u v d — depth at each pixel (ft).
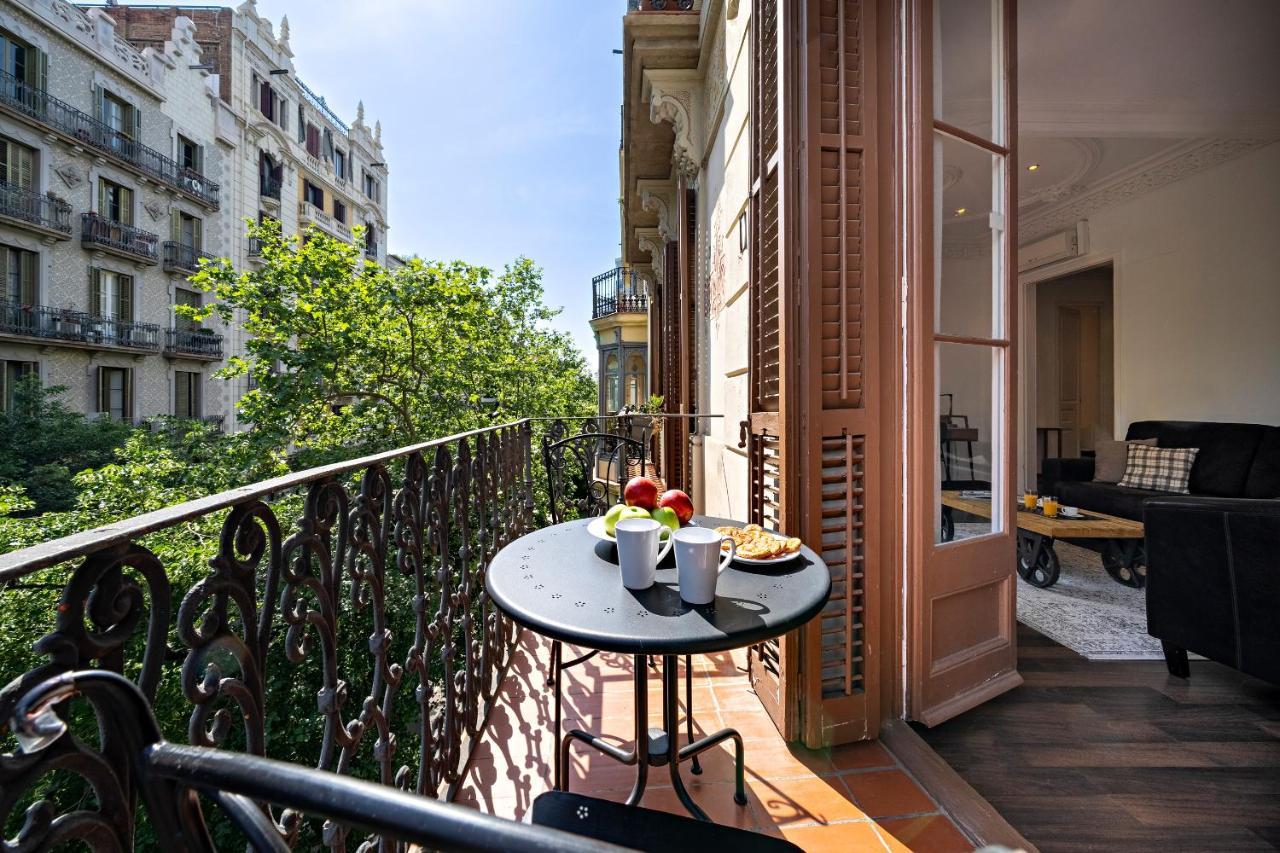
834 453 5.61
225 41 58.80
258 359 28.32
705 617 2.97
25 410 42.86
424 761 4.30
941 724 6.17
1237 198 14.67
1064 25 10.31
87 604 1.63
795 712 5.63
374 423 30.42
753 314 6.85
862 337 5.67
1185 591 7.08
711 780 5.07
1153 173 16.33
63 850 14.25
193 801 1.26
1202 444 14.02
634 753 4.26
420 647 4.37
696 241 15.76
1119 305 17.79
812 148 5.47
